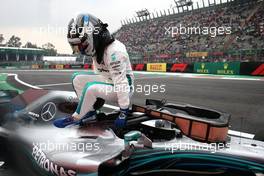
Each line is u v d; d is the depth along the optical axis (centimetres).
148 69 2948
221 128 299
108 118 336
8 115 340
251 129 523
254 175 298
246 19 3475
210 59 3031
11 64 5488
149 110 339
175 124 323
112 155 266
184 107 365
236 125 554
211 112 345
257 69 1933
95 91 306
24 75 2347
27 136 318
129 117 332
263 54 2545
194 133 311
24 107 342
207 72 2303
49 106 330
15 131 328
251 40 3206
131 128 333
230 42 3388
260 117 621
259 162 291
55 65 4684
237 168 296
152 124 329
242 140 342
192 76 2058
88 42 305
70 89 1139
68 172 274
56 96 336
